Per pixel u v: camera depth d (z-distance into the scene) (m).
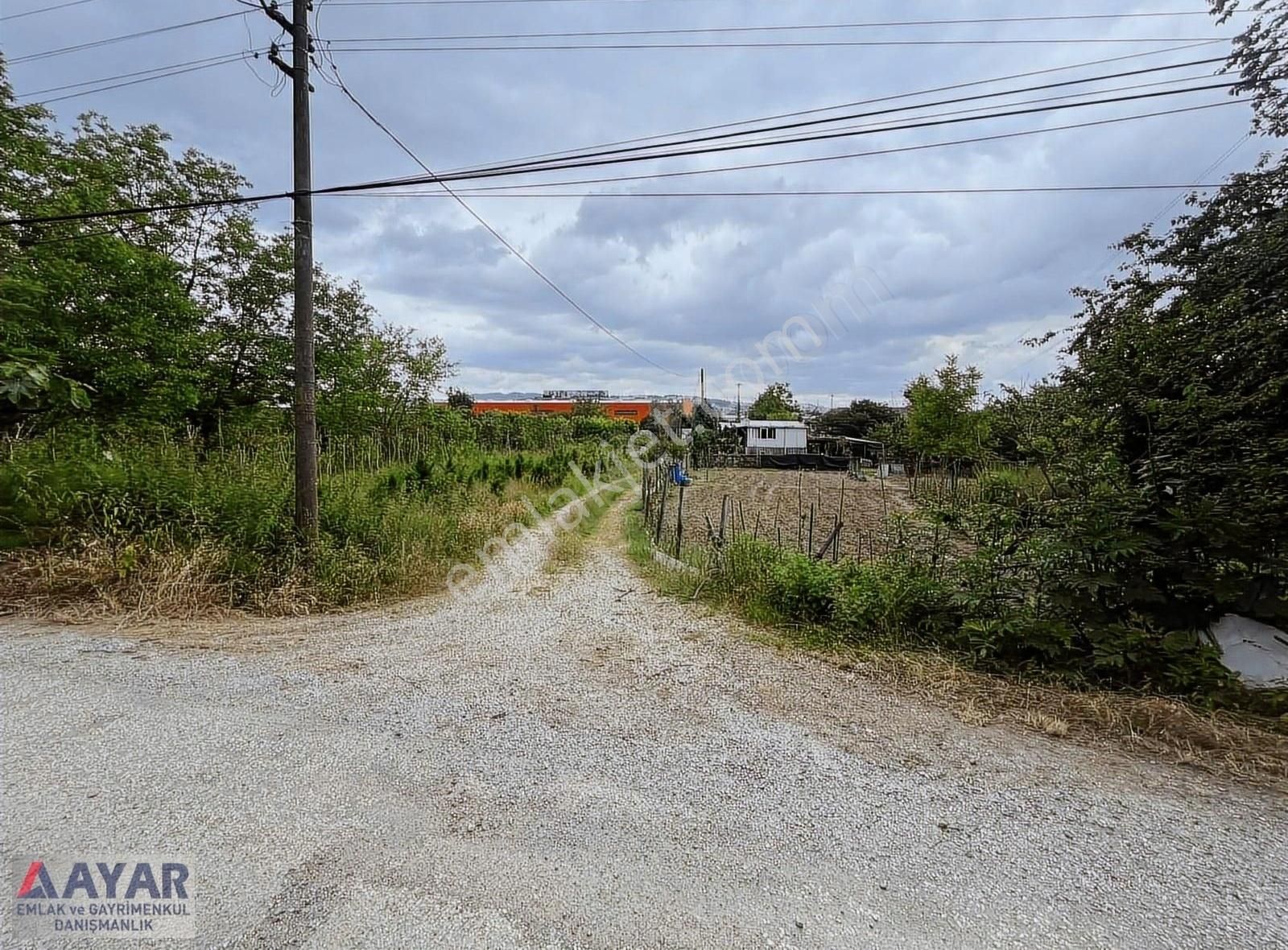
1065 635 3.50
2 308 7.06
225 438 10.98
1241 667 3.21
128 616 4.31
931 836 2.01
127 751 2.45
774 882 1.75
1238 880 1.80
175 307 10.53
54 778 2.23
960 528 4.39
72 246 8.73
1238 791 2.33
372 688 3.28
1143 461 3.76
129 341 9.53
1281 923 1.61
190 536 5.09
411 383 19.55
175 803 2.09
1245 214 5.18
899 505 15.80
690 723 2.92
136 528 5.13
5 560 4.82
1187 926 1.59
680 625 4.75
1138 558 3.46
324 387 15.06
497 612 5.11
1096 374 4.35
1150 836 2.03
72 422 7.30
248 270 13.73
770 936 1.52
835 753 2.62
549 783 2.31
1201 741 2.72
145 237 11.72
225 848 1.84
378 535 6.05
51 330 8.29
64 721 2.71
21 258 7.91
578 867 1.80
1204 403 3.54
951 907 1.65
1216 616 3.41
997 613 3.95
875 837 1.99
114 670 3.38
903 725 2.92
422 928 1.51
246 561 5.03
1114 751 2.67
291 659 3.71
